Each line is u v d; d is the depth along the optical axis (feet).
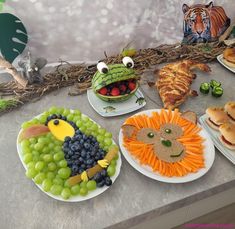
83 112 3.17
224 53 3.89
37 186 2.48
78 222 2.32
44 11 3.22
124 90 3.14
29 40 3.37
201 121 3.11
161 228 3.23
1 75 3.38
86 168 2.51
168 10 3.81
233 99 3.49
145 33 3.88
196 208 3.30
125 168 2.69
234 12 4.27
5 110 3.05
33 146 2.57
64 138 2.68
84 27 3.49
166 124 2.96
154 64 3.79
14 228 2.25
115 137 2.94
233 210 3.99
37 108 3.15
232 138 2.82
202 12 3.89
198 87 3.60
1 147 2.75
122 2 3.48
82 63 3.72
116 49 3.84
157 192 2.56
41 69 3.48
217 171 2.76
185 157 2.72
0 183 2.50
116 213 2.40
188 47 3.97
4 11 3.09
